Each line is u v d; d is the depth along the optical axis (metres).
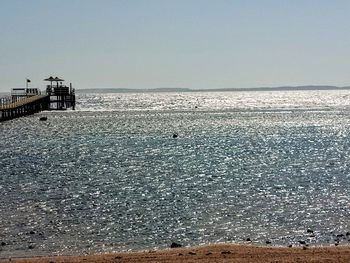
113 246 26.23
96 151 68.88
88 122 119.94
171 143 77.75
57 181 45.81
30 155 65.50
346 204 35.25
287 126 108.44
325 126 107.81
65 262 20.94
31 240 27.33
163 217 32.19
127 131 98.31
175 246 25.95
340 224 30.03
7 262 21.70
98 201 37.03
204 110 176.25
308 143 76.94
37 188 42.34
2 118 120.25
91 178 47.34
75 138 86.50
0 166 55.88
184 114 151.25
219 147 72.12
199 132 95.25
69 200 37.44
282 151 67.38
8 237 27.89
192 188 41.72
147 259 20.61
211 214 32.78
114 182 45.00
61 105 166.75
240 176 47.56
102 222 31.12
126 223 30.88
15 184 44.34
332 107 196.88
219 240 27.16
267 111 166.75
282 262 19.06
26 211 34.00
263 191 40.09
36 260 21.84
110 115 146.25
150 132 96.00
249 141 80.00
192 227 29.78
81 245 26.42
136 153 66.12
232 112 161.38
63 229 29.56
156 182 44.75
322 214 32.50
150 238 27.67
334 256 20.17
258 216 32.12
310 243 26.11
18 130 101.19
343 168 52.28
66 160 60.41
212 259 20.00
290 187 41.72
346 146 72.62
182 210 34.00
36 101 140.38
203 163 56.62
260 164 55.72
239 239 27.27
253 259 19.73
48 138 86.81
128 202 36.66
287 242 26.42
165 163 56.81
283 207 34.53
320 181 44.50
